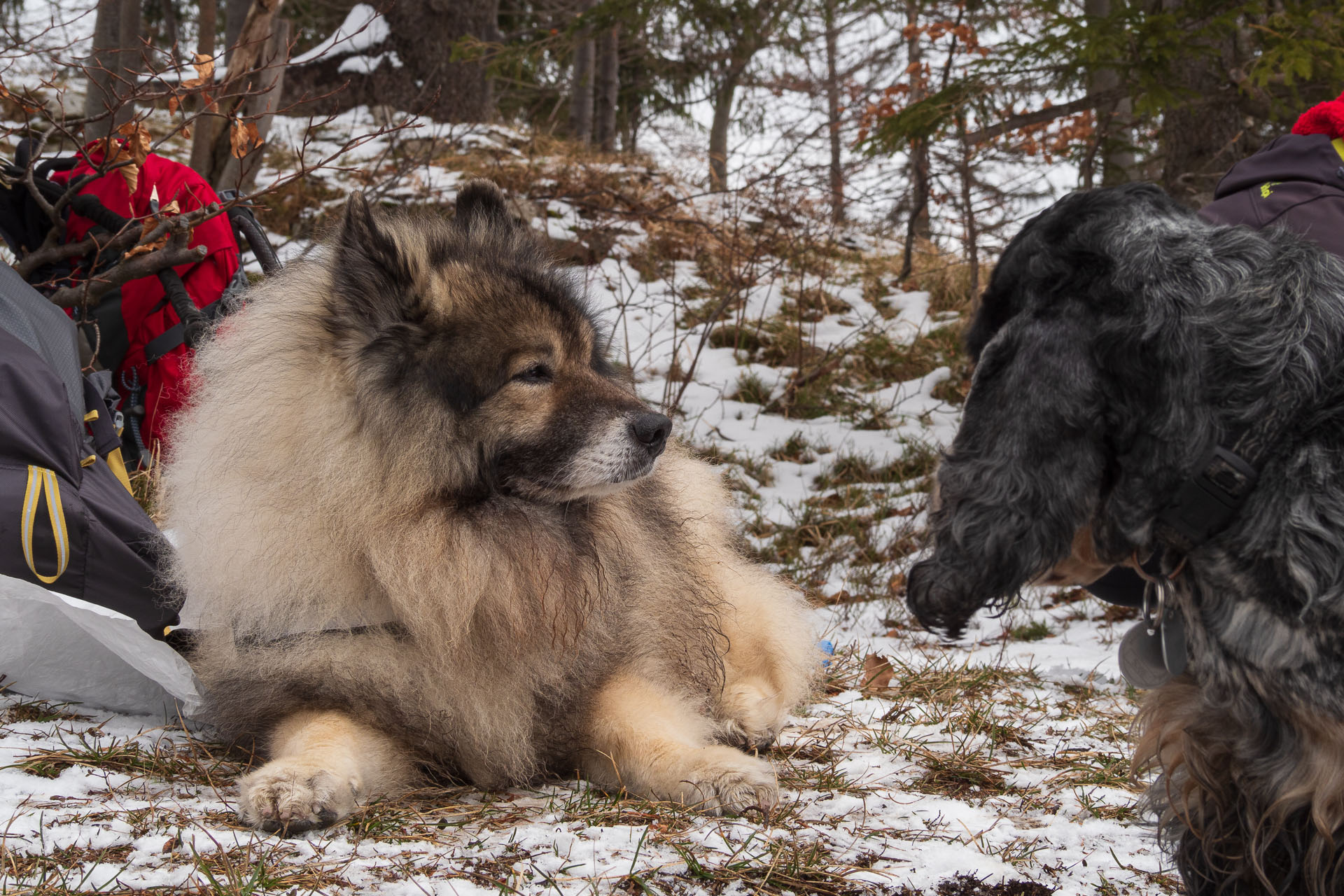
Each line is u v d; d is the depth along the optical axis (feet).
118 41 19.95
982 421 5.69
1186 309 5.28
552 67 60.29
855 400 29.19
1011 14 33.83
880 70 49.75
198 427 9.67
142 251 13.23
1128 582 6.89
